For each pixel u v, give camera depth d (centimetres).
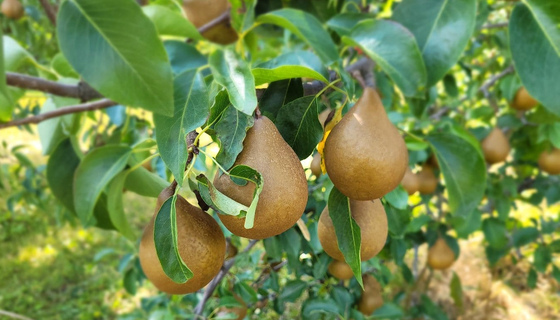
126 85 28
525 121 89
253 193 25
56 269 166
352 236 30
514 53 44
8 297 150
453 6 45
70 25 28
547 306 132
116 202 53
